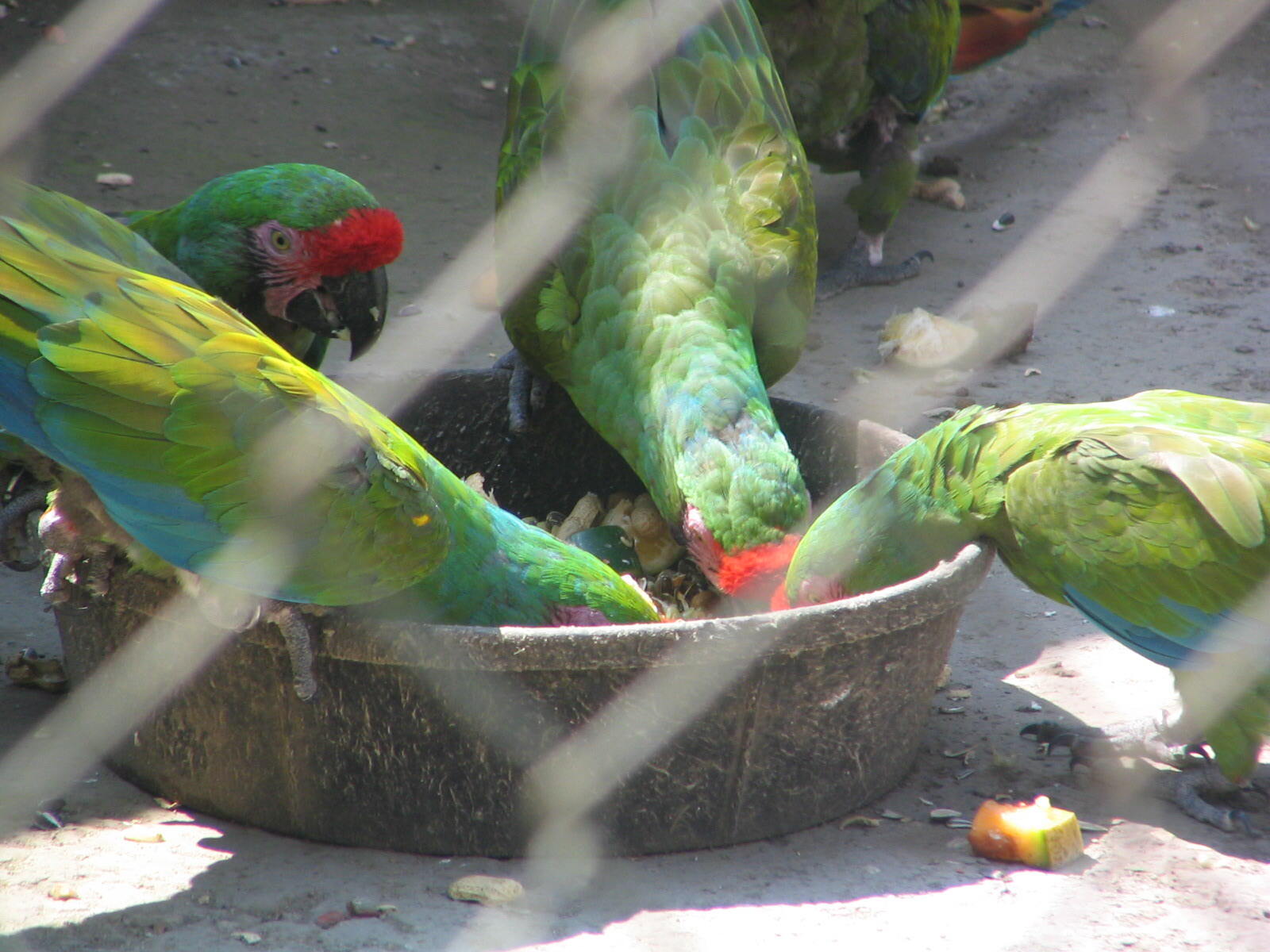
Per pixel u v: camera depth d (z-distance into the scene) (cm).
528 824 687
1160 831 744
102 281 615
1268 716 730
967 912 660
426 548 656
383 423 696
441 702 655
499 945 625
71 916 632
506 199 1020
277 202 889
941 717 855
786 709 687
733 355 882
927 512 782
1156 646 744
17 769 754
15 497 710
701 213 947
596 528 963
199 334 626
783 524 812
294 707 669
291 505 620
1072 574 750
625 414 906
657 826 696
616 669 646
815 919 652
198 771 715
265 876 672
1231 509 696
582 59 1026
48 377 589
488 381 1003
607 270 936
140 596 679
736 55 1056
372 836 694
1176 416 779
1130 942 641
